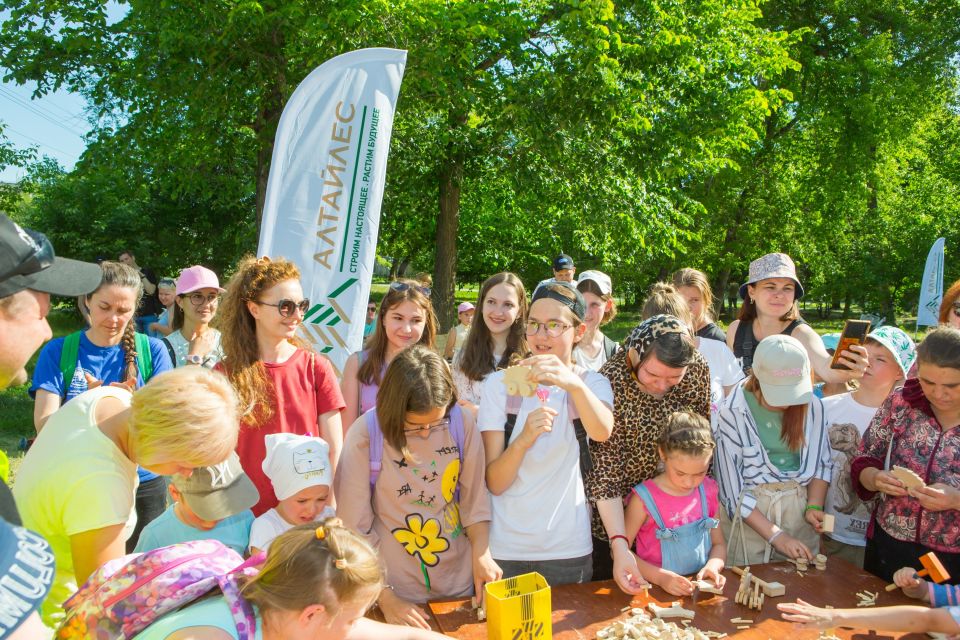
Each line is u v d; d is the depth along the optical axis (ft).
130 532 6.89
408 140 42.78
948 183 73.92
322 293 12.67
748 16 42.57
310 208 12.69
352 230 12.80
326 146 12.73
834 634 6.80
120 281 10.84
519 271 68.28
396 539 7.86
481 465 8.23
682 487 8.39
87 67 35.09
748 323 14.28
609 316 14.88
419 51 30.91
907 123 62.08
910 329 69.82
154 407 5.41
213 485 6.59
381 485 7.86
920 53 61.72
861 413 10.55
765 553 9.01
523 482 8.44
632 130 38.52
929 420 8.41
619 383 9.01
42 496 5.74
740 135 43.32
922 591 7.42
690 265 64.39
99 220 57.93
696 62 37.93
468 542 8.29
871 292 69.46
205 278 14.25
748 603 7.33
